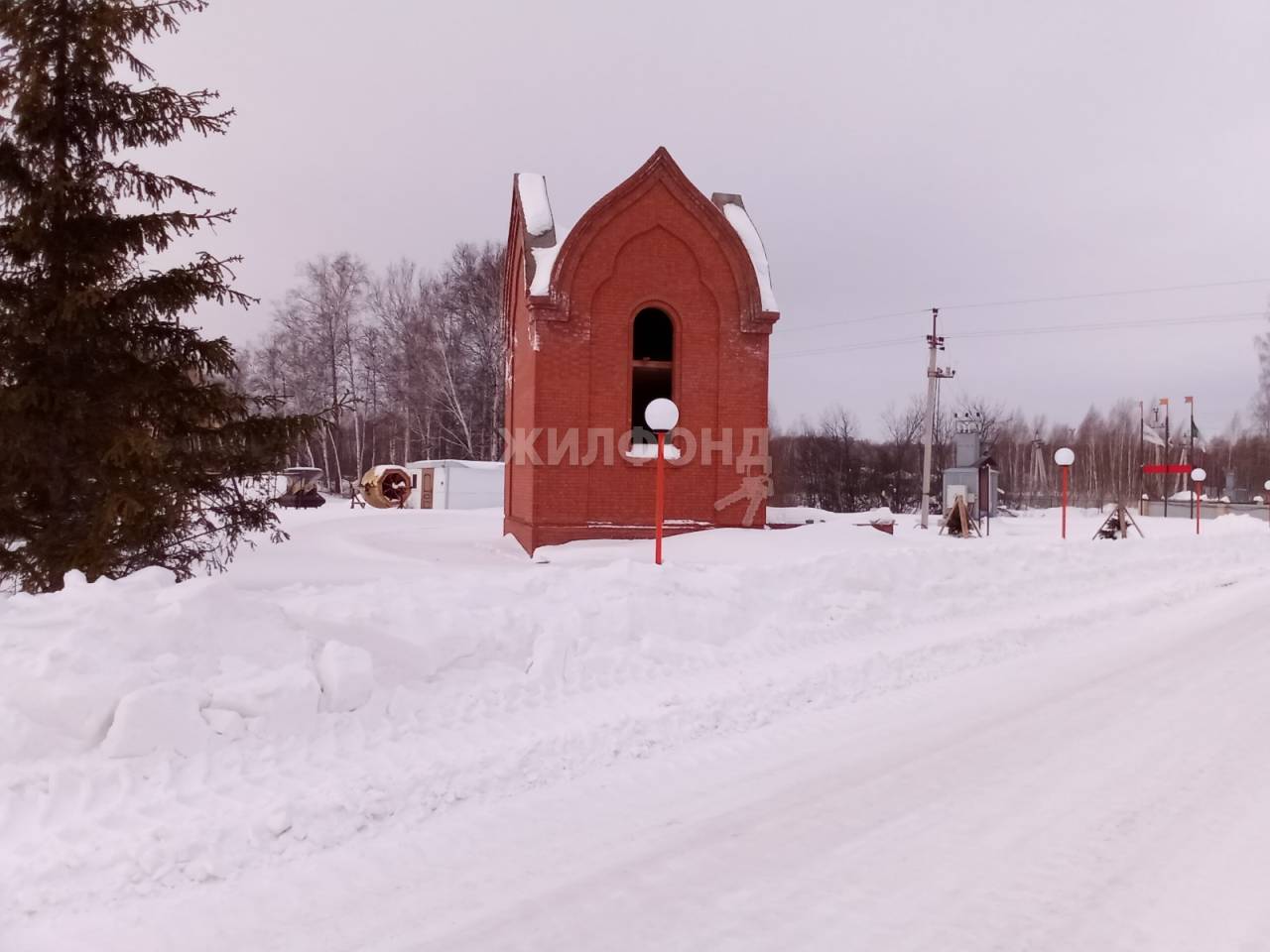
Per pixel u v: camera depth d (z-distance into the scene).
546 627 7.45
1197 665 8.24
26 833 4.12
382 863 4.00
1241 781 5.02
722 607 8.87
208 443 9.93
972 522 30.72
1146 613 11.57
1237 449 79.25
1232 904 3.51
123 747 4.70
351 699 5.77
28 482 9.05
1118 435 76.25
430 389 44.88
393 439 48.34
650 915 3.48
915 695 7.18
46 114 8.93
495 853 4.11
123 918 3.50
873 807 4.65
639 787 5.00
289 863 4.00
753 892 3.68
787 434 67.00
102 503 8.90
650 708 6.43
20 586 9.01
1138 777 5.09
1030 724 6.27
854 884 3.74
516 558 15.20
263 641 5.85
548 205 17.72
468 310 45.19
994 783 5.01
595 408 15.60
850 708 6.79
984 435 55.66
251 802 4.52
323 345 47.44
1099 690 7.29
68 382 9.23
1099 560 15.16
